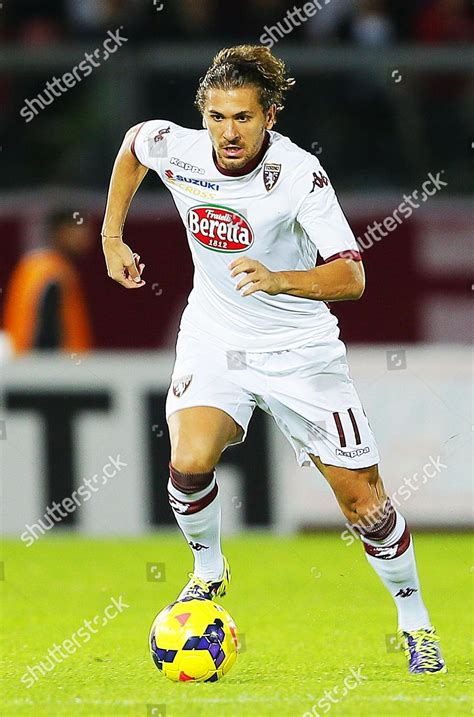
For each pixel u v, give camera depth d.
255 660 20.73
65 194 43.56
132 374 35.75
